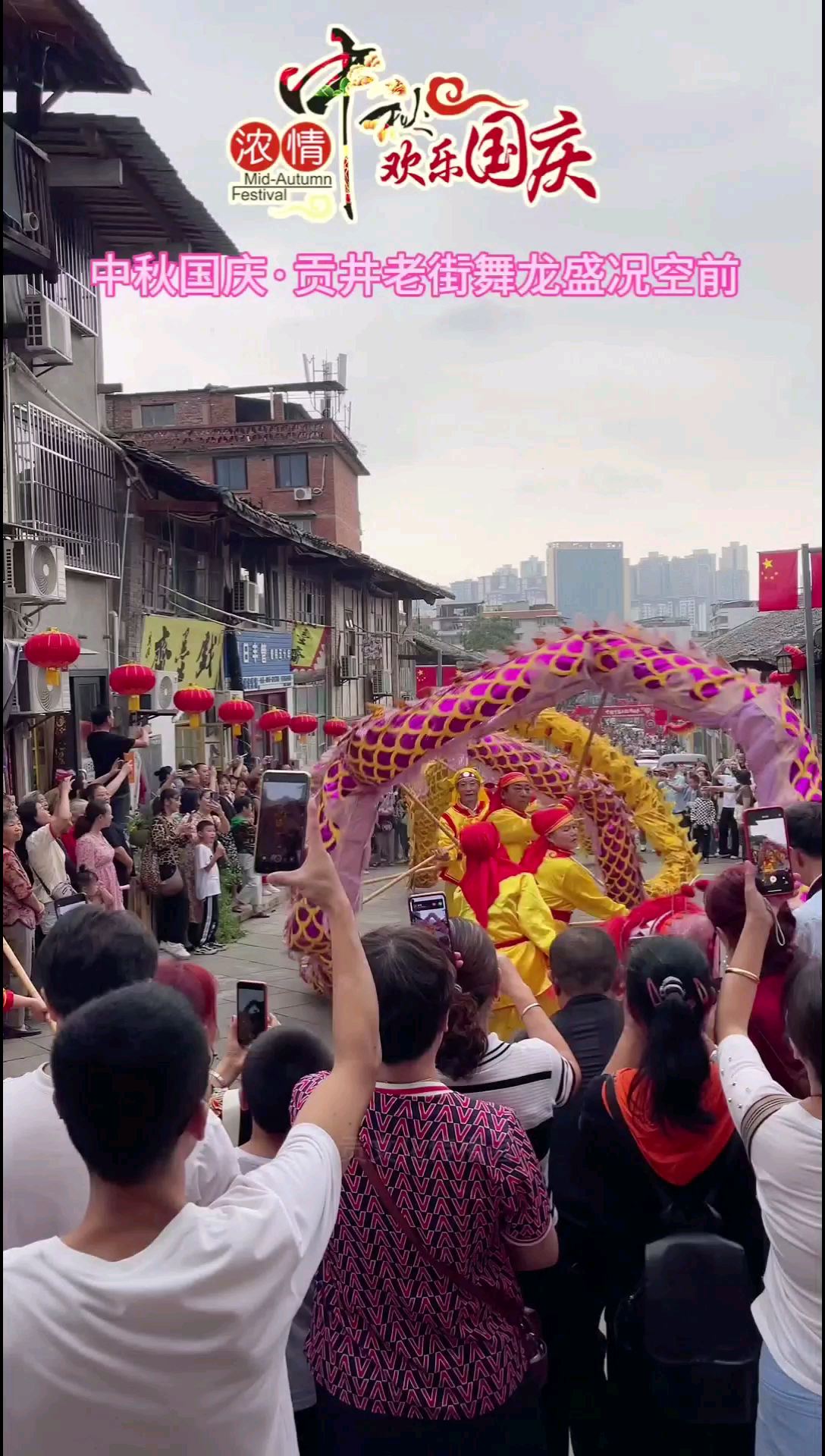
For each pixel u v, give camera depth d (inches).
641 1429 84.0
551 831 210.5
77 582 467.2
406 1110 77.0
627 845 246.2
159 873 370.3
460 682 187.9
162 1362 52.4
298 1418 90.0
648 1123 83.2
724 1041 80.3
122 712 501.0
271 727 578.9
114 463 499.8
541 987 190.4
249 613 725.3
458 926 99.8
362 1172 76.6
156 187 414.9
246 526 673.0
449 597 1289.4
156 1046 55.9
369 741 184.4
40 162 325.7
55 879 287.7
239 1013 103.6
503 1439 76.9
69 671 451.8
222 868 459.8
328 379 1155.3
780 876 97.0
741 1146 83.4
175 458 1114.1
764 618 1075.9
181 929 383.9
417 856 300.0
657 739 1250.6
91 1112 55.4
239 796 509.7
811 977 70.7
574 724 249.3
